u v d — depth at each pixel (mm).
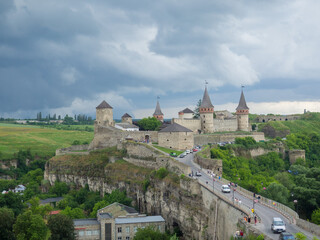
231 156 198625
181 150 189375
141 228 127000
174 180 140625
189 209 124812
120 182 177500
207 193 115875
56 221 125250
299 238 73938
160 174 151000
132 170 177750
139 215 142750
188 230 124750
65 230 124188
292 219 89750
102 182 191000
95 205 162250
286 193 139875
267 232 80938
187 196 127000
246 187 156375
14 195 167250
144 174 168500
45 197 197500
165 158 157875
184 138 190250
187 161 163625
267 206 101000
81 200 189875
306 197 134750
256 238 77750
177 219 133000
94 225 131000
